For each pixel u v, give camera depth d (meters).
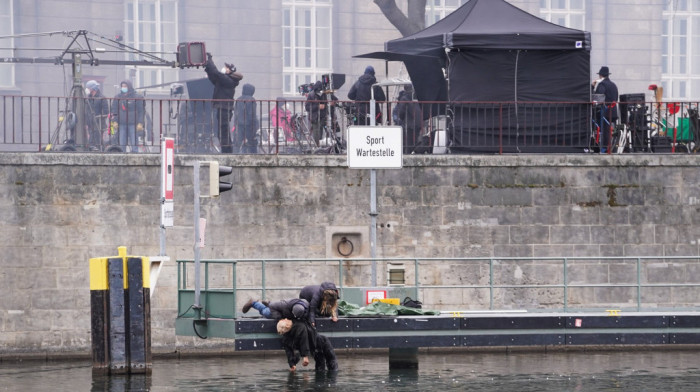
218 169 48.22
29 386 46.00
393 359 50.81
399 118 58.97
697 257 51.31
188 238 55.94
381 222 56.56
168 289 55.75
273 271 56.38
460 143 58.22
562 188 57.28
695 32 124.50
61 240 55.03
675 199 57.75
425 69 61.47
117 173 55.41
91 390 44.66
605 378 47.44
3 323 54.75
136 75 108.38
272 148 59.59
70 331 55.09
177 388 44.94
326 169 56.50
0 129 94.56
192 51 60.41
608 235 57.41
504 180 57.03
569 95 59.50
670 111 60.97
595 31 120.19
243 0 113.19
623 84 120.62
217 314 48.03
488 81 59.03
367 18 116.62
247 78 113.19
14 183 54.75
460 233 56.88
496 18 60.53
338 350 56.31
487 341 47.44
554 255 57.19
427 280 56.69
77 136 57.03
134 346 48.09
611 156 57.41
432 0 106.19
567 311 50.72
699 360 53.56
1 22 101.25
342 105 58.66
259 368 51.12
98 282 47.78
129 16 109.44
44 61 66.81
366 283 56.59
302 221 56.41
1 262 54.72
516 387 44.97
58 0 103.25
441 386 45.22
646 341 48.19
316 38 117.19
